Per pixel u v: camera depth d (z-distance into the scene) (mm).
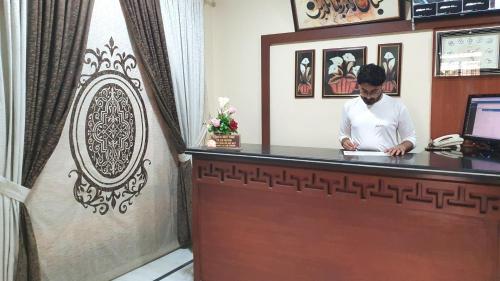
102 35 2775
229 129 2650
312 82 3449
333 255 2189
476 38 2746
